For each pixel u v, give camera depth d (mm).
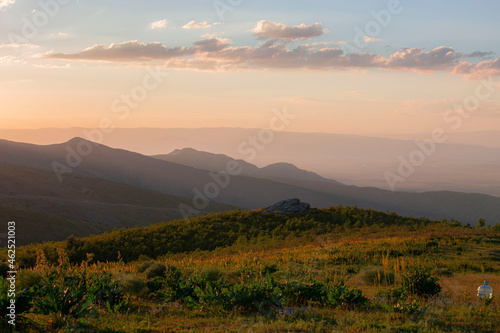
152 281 13445
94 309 9484
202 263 25141
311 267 20344
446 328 8570
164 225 48875
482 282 15852
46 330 7980
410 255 24578
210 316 9828
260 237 42281
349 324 8930
